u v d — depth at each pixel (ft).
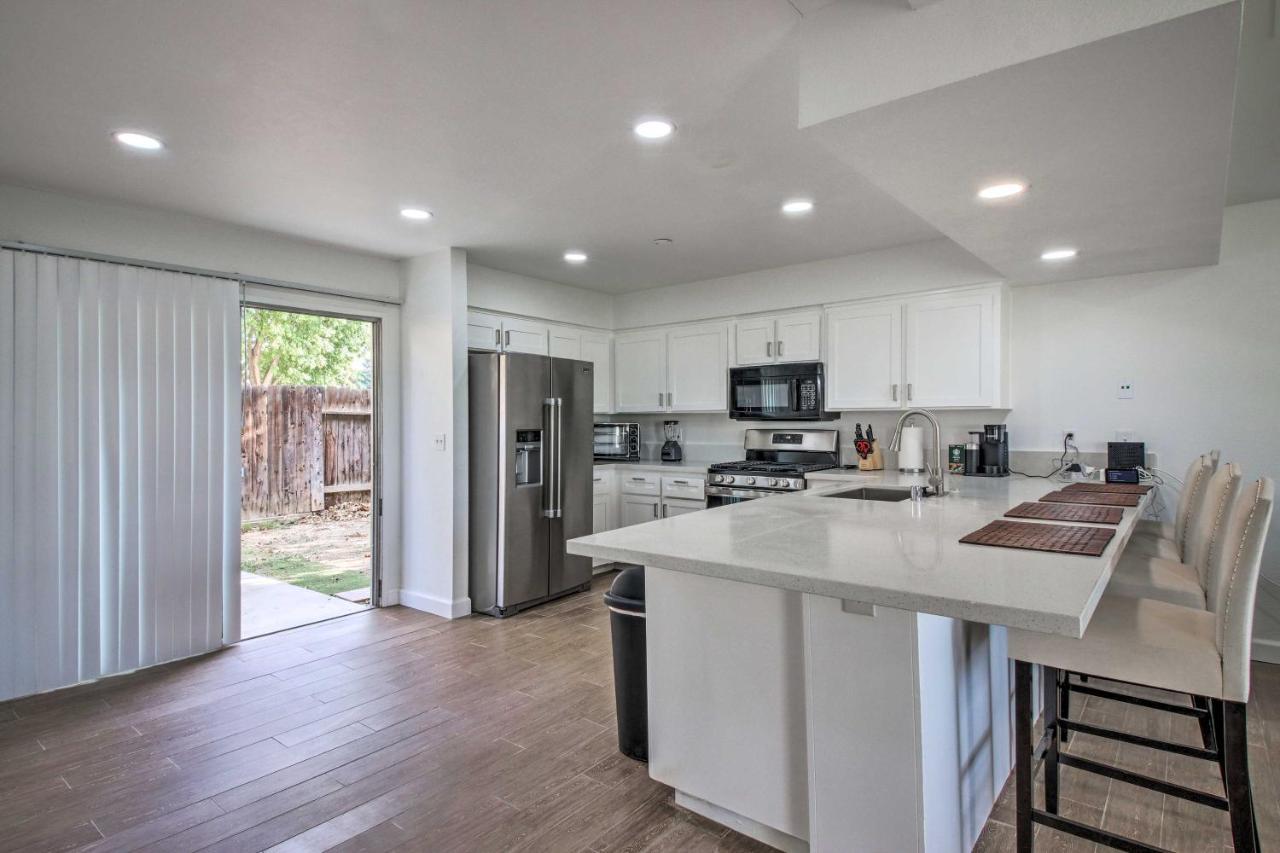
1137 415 12.13
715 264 15.12
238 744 8.15
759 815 6.08
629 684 7.71
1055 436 12.90
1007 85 5.06
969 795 5.96
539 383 14.15
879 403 14.03
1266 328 11.09
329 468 23.16
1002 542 5.82
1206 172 6.86
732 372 16.28
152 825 6.51
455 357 13.46
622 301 18.66
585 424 15.33
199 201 10.34
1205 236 9.40
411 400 14.11
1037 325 13.07
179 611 11.02
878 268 14.02
